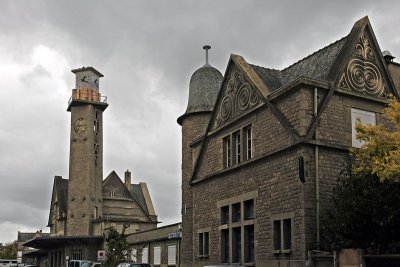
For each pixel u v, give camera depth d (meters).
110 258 38.75
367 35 23.14
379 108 22.66
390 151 16.22
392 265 15.41
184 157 32.66
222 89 26.95
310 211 19.86
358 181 18.02
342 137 21.38
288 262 20.22
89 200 61.56
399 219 17.05
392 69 24.98
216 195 26.61
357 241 18.09
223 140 26.62
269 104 22.72
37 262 82.50
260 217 22.53
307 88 21.16
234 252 24.55
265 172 22.56
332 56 23.30
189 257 31.34
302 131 20.62
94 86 66.31
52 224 76.94
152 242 40.50
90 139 63.50
